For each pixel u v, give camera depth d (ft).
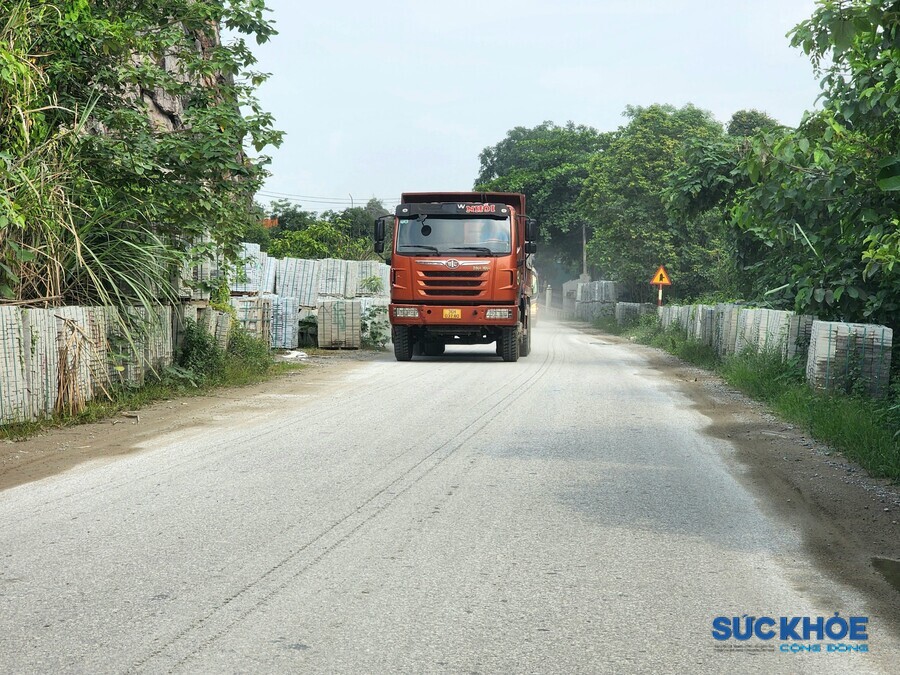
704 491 24.22
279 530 20.03
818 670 12.99
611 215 141.69
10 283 37.45
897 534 20.26
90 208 40.96
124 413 38.37
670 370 62.75
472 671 12.74
